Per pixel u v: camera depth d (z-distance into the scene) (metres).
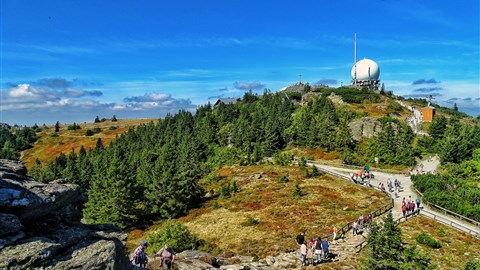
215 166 89.50
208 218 52.72
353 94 137.12
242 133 98.06
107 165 80.56
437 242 35.12
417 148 85.38
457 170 68.25
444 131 91.31
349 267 28.86
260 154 85.75
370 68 155.75
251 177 70.69
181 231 39.16
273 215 49.38
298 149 93.88
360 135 95.06
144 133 127.69
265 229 44.41
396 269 24.33
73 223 17.48
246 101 149.38
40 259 13.28
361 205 50.28
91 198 66.62
